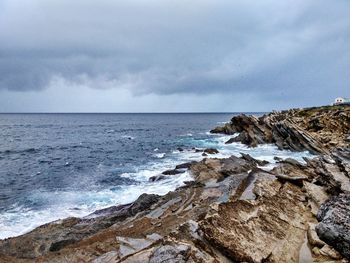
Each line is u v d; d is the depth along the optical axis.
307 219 14.09
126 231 16.67
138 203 21.36
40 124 162.50
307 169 23.73
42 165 42.56
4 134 97.56
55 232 17.64
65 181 32.06
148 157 47.97
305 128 53.75
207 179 26.70
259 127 59.16
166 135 92.00
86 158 48.81
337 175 16.94
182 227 12.73
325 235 11.40
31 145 68.44
